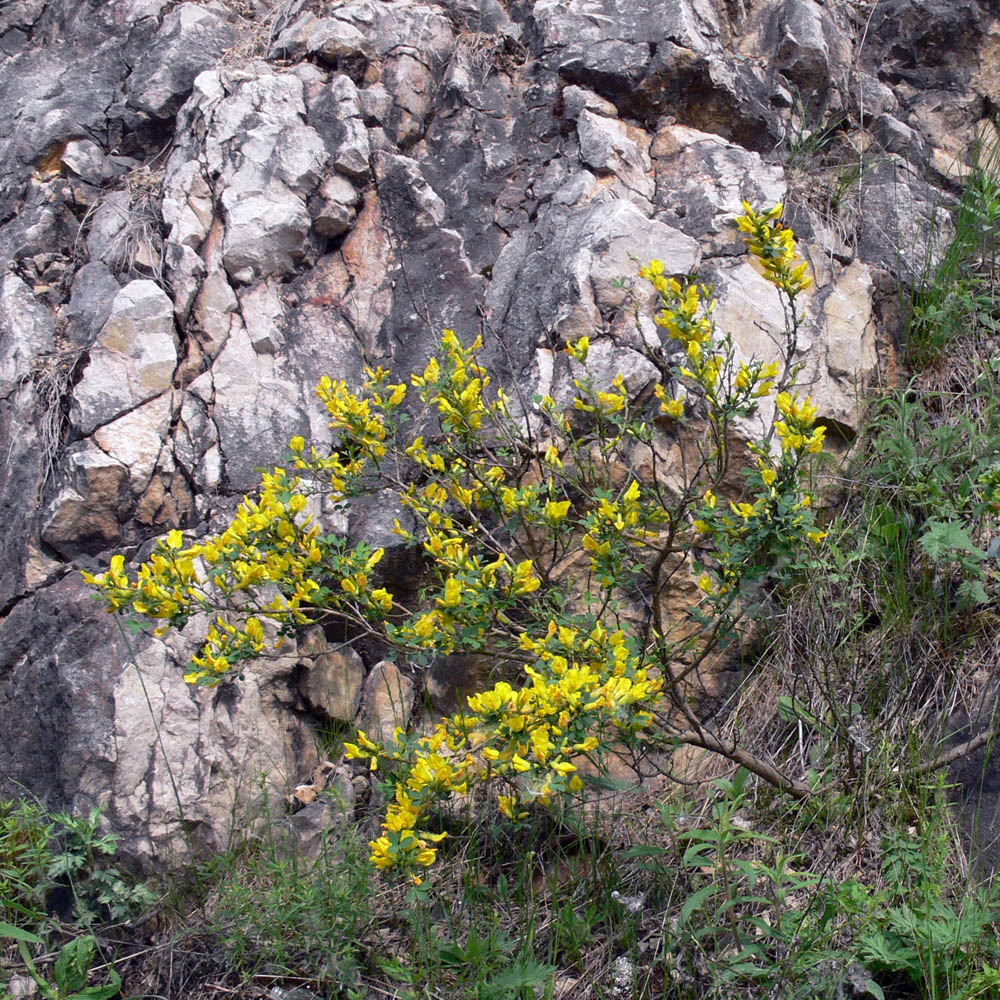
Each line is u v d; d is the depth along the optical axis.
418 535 3.06
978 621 3.03
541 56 4.07
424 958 2.40
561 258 3.46
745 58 4.24
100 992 2.42
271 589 3.07
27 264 3.76
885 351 3.69
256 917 2.59
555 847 2.79
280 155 3.72
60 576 3.20
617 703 2.11
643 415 3.16
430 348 3.51
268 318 3.53
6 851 2.72
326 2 4.29
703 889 2.33
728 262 3.51
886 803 2.70
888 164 4.16
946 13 4.55
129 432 3.27
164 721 2.88
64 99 4.19
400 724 3.12
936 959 2.25
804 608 3.07
